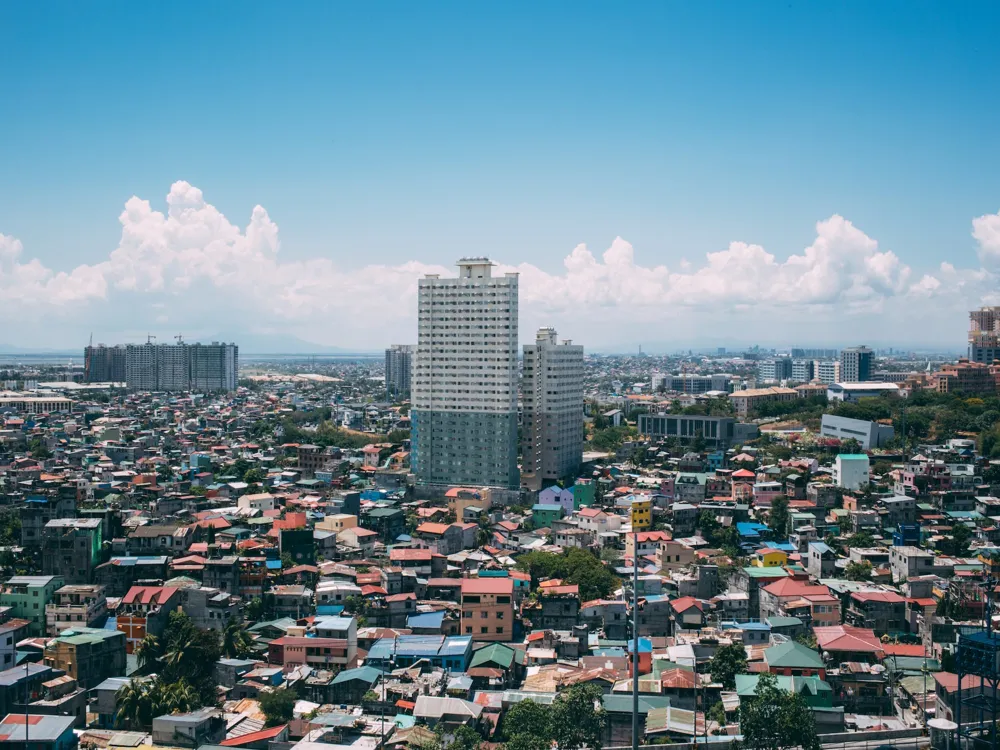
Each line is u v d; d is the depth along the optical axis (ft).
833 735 560.61
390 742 547.49
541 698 604.08
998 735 508.12
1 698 588.50
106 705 622.54
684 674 611.06
